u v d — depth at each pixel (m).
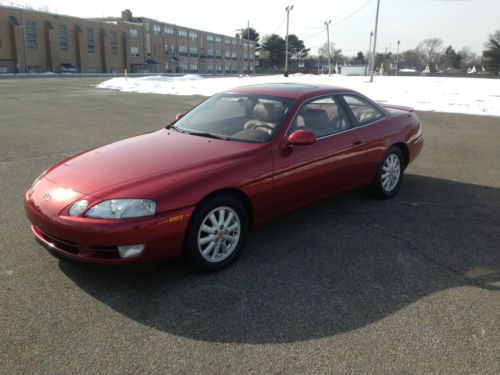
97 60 74.56
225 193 3.59
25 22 60.97
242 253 3.94
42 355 2.58
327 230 4.46
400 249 4.03
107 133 10.36
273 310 3.06
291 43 123.38
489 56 88.19
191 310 3.05
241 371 2.46
